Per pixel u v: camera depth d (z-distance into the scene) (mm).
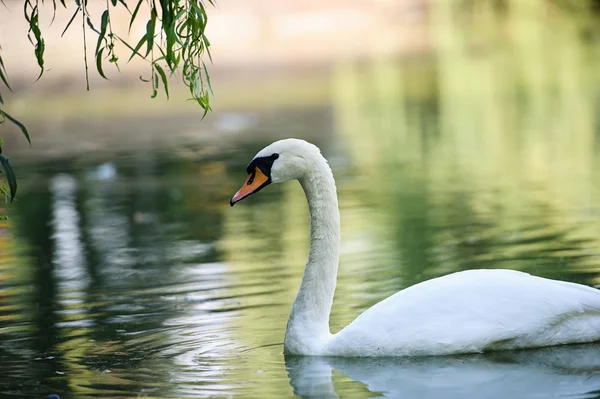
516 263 11469
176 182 18844
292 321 8695
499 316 8219
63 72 39438
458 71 35531
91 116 29922
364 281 11117
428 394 7312
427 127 24672
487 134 23109
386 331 8289
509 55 39375
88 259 13039
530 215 14391
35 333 9547
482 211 14938
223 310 10125
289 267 11977
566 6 47969
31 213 16547
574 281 10422
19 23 43625
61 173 20516
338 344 8398
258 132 24844
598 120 23953
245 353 8617
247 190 8852
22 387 7746
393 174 18781
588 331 8336
